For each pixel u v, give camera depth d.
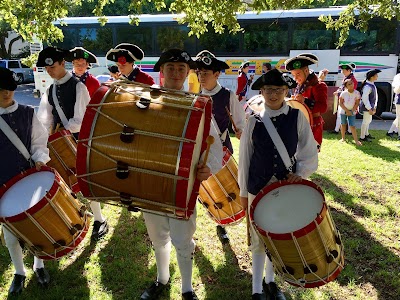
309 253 2.18
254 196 2.61
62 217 2.50
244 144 2.55
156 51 11.60
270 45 11.02
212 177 3.14
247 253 3.48
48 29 3.88
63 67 3.46
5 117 2.67
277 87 2.39
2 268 3.28
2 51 24.11
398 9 4.24
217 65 3.37
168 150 1.98
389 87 10.93
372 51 10.72
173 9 4.22
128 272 3.19
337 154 6.75
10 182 2.61
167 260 2.87
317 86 4.21
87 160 2.10
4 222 2.32
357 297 2.85
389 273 3.10
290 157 2.50
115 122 2.07
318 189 2.41
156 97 2.15
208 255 3.44
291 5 3.57
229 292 2.94
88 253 3.50
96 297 2.89
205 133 2.32
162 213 2.31
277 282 3.03
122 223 4.10
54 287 2.99
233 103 3.53
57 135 3.22
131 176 2.05
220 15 3.77
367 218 4.13
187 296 2.74
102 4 4.46
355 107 7.43
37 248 2.49
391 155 6.67
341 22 5.26
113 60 4.02
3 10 3.76
